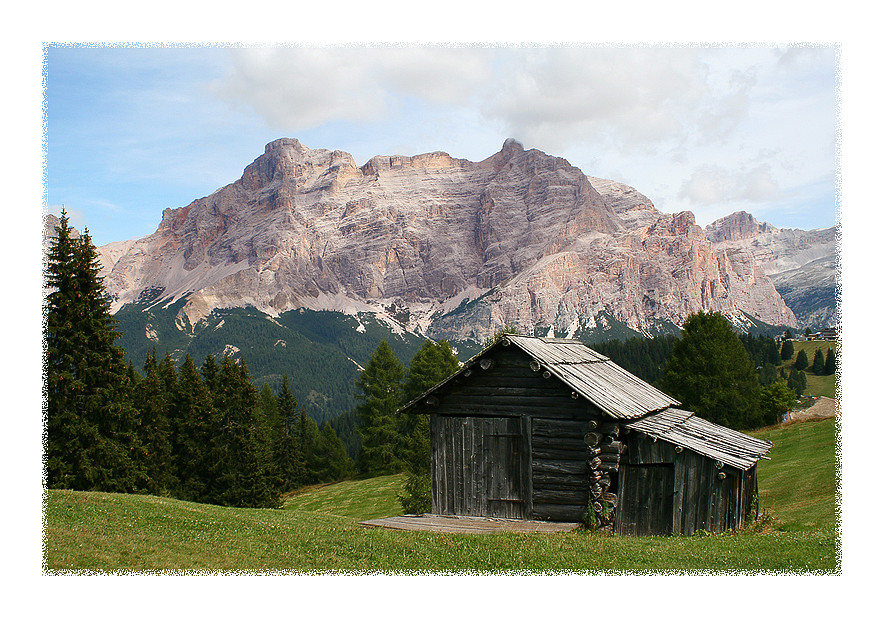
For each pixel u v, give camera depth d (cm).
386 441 9569
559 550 1923
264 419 7238
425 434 5228
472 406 2631
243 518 2525
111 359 4628
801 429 5691
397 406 9588
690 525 2334
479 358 2603
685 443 2389
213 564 1753
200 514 2536
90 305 4625
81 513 2273
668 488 2391
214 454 6625
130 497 2806
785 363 15975
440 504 2645
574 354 2934
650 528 2380
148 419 6356
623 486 2433
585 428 2459
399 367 9800
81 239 4700
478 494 2592
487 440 2598
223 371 7306
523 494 2525
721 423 6944
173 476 6462
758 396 7338
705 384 6919
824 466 3731
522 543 2030
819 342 17075
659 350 17725
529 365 2569
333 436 12581
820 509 2709
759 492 3612
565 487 2469
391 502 6906
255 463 6544
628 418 2403
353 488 8338
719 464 2309
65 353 4488
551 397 2519
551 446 2503
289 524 2427
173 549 1889
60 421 4381
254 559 1822
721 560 1778
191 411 6731
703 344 7038
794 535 2095
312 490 9294
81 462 4341
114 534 2009
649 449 2427
